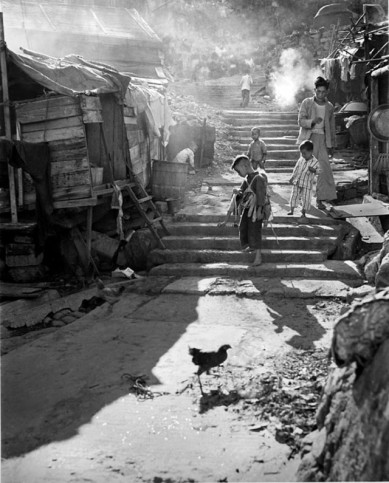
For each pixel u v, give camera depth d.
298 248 8.43
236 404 4.20
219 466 3.38
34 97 8.78
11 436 3.81
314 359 4.98
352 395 2.81
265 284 7.32
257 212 7.70
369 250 8.88
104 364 5.08
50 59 8.93
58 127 7.86
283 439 3.65
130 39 16.84
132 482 3.24
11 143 7.47
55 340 5.79
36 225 8.20
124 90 9.15
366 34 11.80
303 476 2.98
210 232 9.12
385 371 2.56
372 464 2.35
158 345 5.50
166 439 3.72
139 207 8.82
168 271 8.04
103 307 6.90
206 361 4.38
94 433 3.82
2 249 8.38
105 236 8.82
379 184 10.82
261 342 5.47
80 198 7.93
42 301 7.61
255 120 18.61
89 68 8.88
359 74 15.86
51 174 7.95
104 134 8.94
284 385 4.39
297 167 9.18
